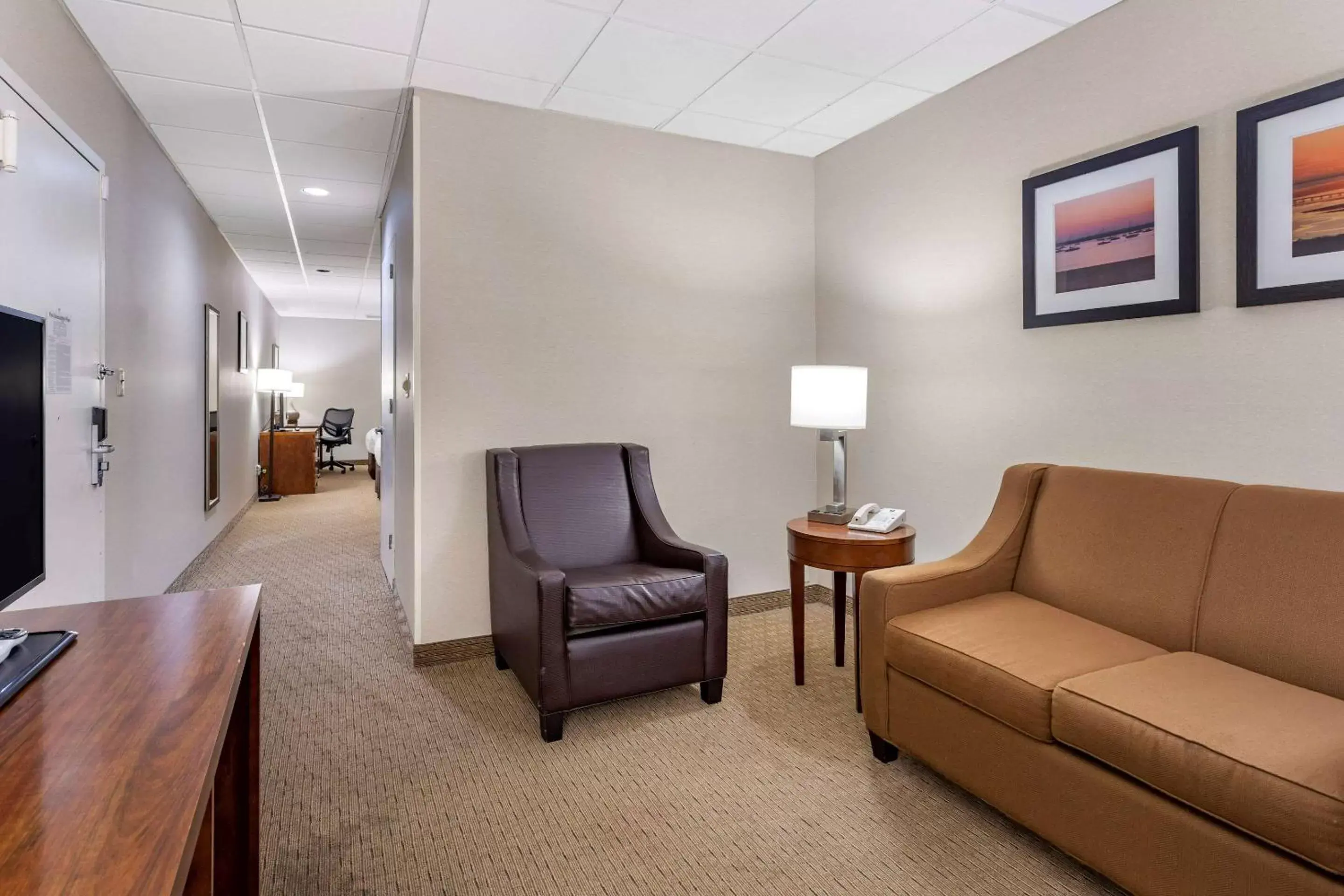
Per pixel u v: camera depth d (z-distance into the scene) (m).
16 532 0.91
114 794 0.62
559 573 2.00
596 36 2.17
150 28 2.09
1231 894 1.12
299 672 2.50
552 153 2.72
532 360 2.71
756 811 1.66
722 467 3.09
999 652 1.57
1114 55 2.05
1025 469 2.11
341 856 1.49
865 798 1.71
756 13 2.05
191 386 3.81
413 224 2.52
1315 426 1.67
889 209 2.84
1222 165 1.82
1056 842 1.40
